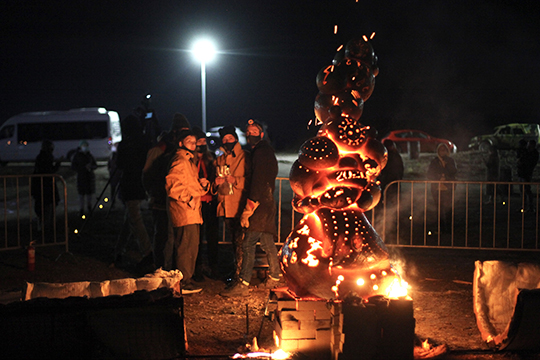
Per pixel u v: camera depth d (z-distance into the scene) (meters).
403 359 3.78
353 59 4.80
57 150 28.00
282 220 12.01
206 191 6.37
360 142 4.41
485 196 14.88
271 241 6.32
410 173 20.69
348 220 4.33
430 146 25.91
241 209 6.36
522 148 13.10
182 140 6.18
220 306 5.77
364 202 4.36
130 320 3.81
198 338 4.71
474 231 10.74
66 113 28.33
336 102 4.62
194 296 6.19
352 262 4.27
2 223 12.21
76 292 4.32
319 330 4.05
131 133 7.59
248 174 6.36
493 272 4.81
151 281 4.49
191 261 6.22
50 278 7.15
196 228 6.21
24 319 3.68
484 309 4.77
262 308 5.66
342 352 3.78
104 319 3.78
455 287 6.62
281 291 4.56
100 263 8.03
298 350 4.05
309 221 4.49
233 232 6.48
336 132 4.41
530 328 4.09
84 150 12.88
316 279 4.32
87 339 3.75
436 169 11.11
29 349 3.68
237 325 5.09
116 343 3.79
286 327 4.04
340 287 4.24
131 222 7.52
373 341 3.77
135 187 7.51
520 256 8.57
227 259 8.49
